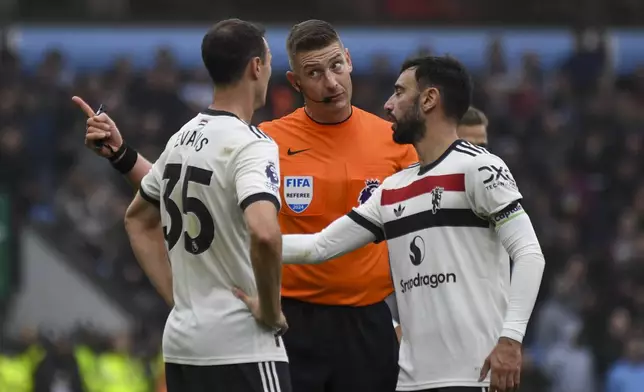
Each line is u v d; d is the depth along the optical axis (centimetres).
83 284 5122
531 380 4547
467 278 1920
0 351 4853
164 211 1900
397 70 6688
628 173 6038
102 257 5288
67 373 4347
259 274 1753
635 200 5962
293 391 2236
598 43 6725
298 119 2291
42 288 5094
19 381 4253
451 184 1938
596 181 6016
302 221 2245
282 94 5922
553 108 6431
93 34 6662
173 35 6744
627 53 6988
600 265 5375
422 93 1989
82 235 5306
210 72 1889
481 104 6166
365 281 2239
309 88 2214
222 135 1841
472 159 1933
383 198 2019
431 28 7075
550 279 5272
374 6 7219
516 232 1891
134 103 5781
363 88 6028
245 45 1875
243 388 1809
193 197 1845
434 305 1931
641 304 5247
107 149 2108
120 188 5591
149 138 5625
